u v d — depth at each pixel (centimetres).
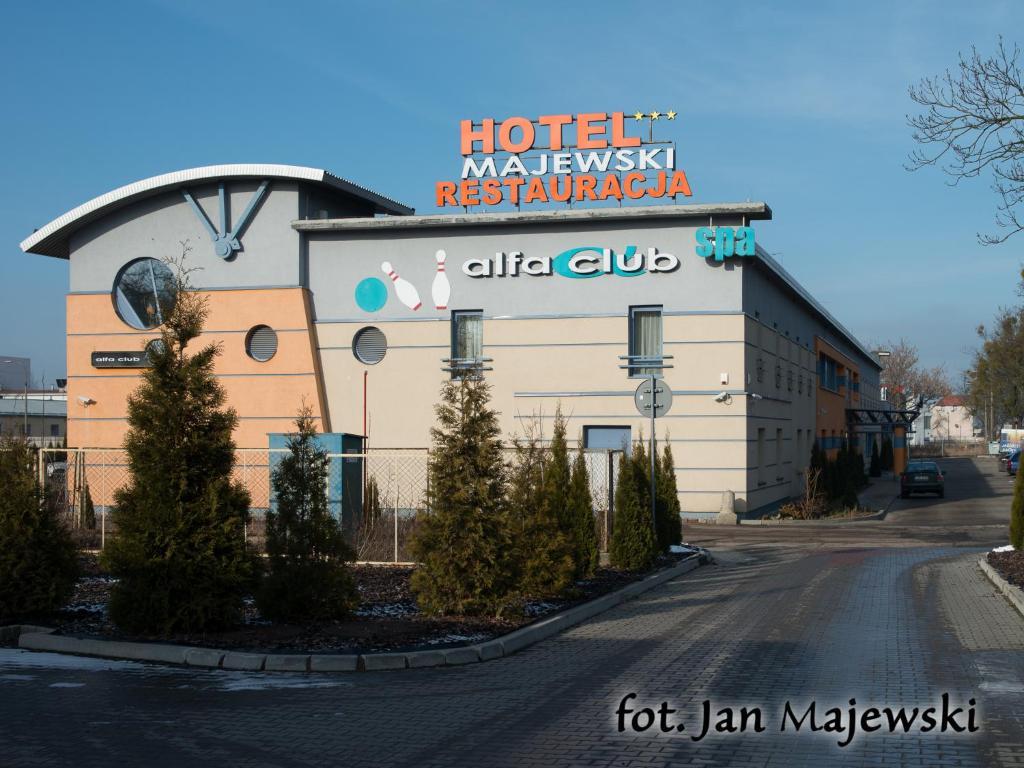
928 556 2041
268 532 1143
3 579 1152
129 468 1084
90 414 3147
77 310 3178
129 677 905
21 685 870
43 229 3153
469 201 3055
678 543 2045
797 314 4006
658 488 1986
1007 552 1875
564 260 3009
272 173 3005
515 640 1051
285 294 3067
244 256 3098
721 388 2925
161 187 3073
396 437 3059
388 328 3081
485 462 1202
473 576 1169
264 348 3105
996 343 7256
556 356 3005
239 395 3088
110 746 683
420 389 3058
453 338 3077
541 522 1366
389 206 3422
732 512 2922
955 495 4759
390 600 1309
